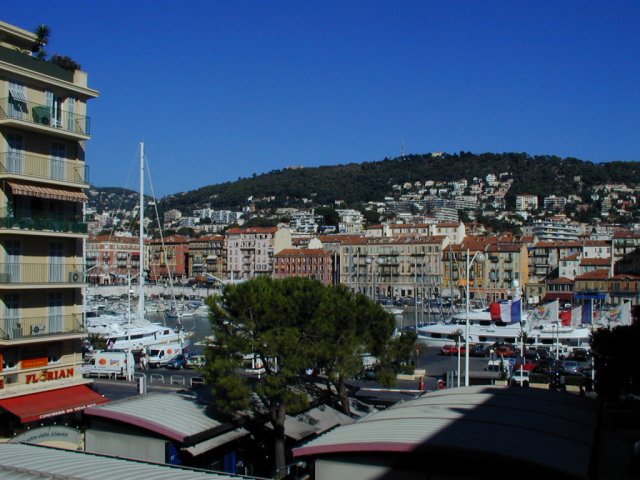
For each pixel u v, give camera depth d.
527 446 25.27
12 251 42.78
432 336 105.19
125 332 97.38
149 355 80.44
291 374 35.09
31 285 42.62
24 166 43.19
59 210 46.25
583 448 25.91
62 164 45.44
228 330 36.47
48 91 45.03
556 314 80.31
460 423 28.27
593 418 30.95
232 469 36.38
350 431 28.33
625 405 38.19
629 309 78.81
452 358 89.88
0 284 41.28
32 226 43.03
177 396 38.22
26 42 46.56
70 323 45.78
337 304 38.25
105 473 20.31
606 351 46.03
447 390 37.62
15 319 42.44
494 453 24.17
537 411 31.11
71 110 46.44
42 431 36.66
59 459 22.19
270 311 35.56
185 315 185.62
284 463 36.25
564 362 75.38
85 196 45.94
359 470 26.41
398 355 43.78
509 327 104.25
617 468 28.34
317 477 27.12
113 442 33.91
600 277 193.50
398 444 25.42
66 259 45.97
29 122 42.22
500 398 34.16
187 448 32.88
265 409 38.03
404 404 34.03
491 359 78.81
